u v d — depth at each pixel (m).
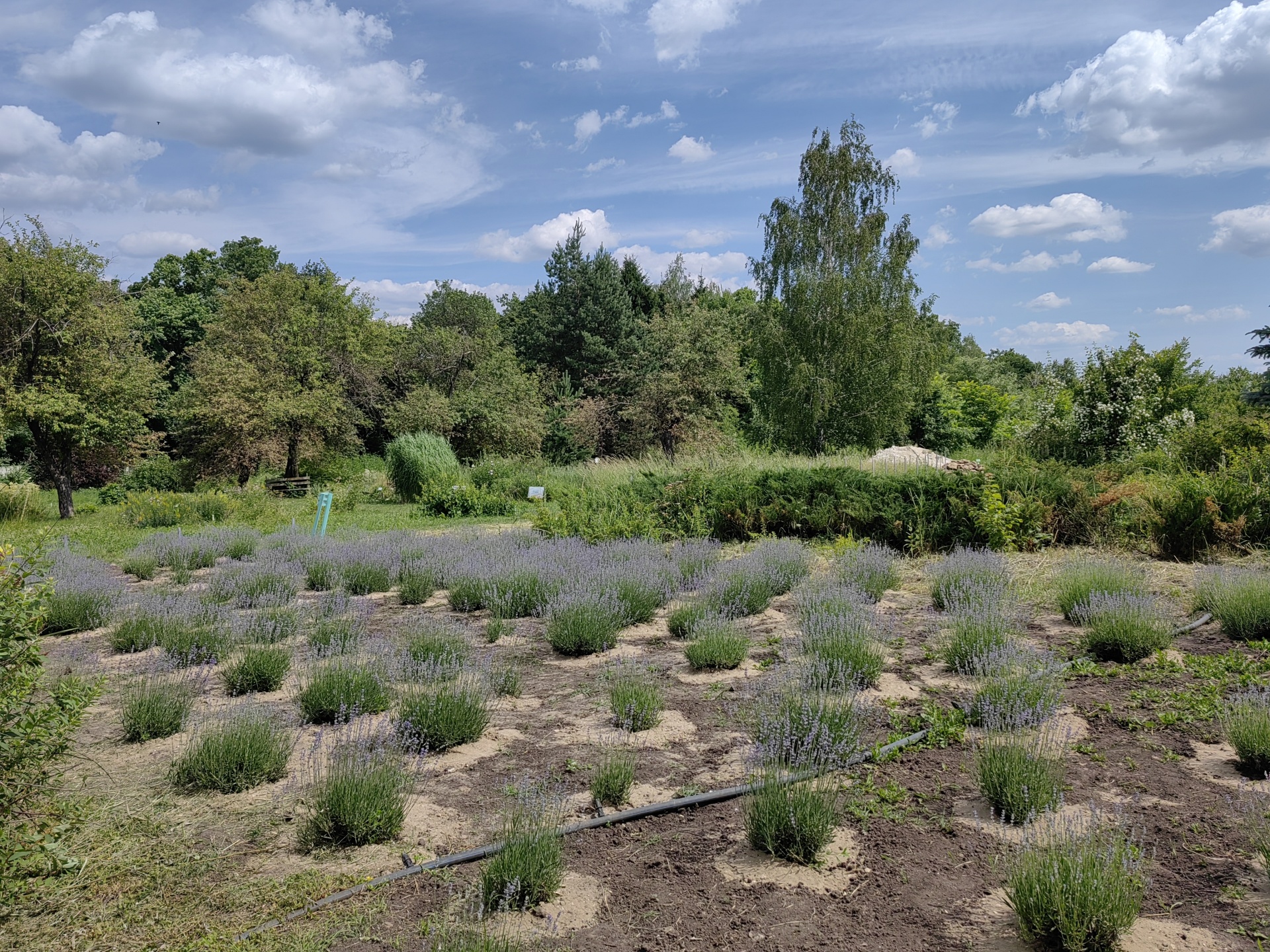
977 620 6.09
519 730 4.80
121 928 2.87
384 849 3.41
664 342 33.41
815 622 6.24
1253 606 6.20
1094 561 8.20
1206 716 4.61
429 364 40.31
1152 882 3.01
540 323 46.59
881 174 30.28
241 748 4.07
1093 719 4.70
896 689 5.31
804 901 3.01
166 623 6.86
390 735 4.39
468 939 2.68
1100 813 3.41
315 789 3.96
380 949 2.71
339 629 6.63
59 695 3.44
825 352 29.66
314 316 34.56
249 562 10.96
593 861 3.33
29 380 20.80
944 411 37.78
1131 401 18.39
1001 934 2.77
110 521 17.66
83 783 4.08
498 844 3.30
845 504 11.36
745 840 3.47
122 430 21.88
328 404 31.89
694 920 2.90
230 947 2.74
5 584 3.28
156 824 3.65
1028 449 19.33
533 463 25.98
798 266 30.34
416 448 23.86
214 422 29.02
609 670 5.83
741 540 11.98
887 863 3.26
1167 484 10.93
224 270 52.06
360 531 14.12
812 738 4.01
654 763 4.28
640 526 11.89
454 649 5.86
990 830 3.47
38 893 3.08
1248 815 3.43
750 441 33.34
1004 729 4.45
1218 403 20.64
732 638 6.07
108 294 22.27
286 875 3.21
